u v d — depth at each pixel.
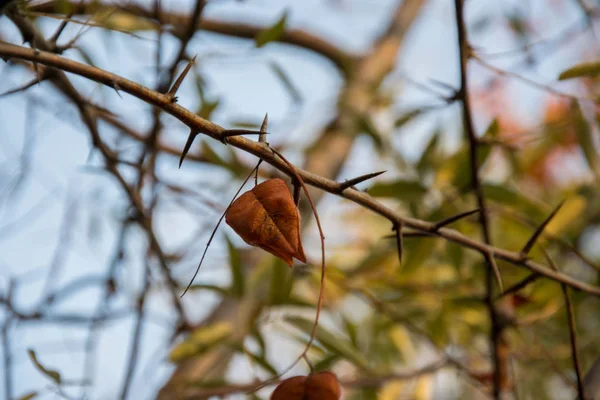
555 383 3.63
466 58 2.79
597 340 3.64
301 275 3.31
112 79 2.63
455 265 3.04
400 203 3.24
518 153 3.20
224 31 3.81
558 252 3.55
